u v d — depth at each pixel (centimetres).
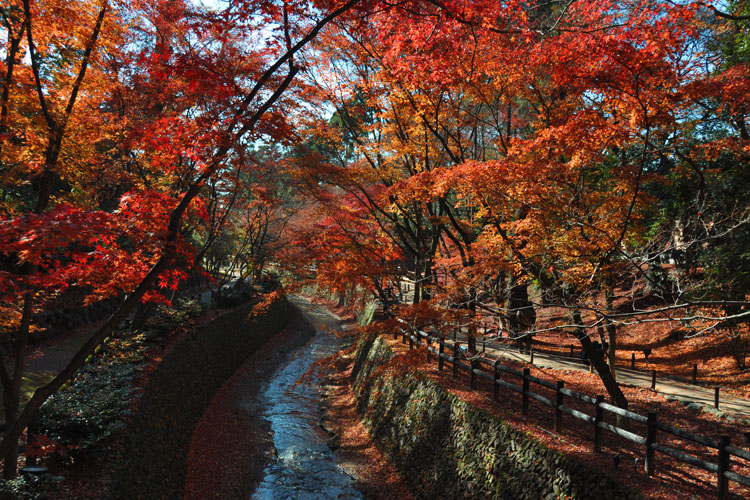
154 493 981
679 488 706
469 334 1144
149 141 587
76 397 952
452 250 1866
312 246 1666
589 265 863
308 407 1861
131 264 597
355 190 1573
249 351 2598
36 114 752
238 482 1225
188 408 1515
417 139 1378
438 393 1253
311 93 1123
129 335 1480
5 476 680
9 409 679
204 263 3891
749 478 573
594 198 863
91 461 834
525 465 871
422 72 1084
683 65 718
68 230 478
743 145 793
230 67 619
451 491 1027
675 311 1248
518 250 960
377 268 1334
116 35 812
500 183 821
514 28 936
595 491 720
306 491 1191
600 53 702
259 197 2086
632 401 1241
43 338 1709
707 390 1316
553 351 1919
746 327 1592
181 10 1012
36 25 716
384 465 1319
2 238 464
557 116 1092
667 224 1057
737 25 1298
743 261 1324
